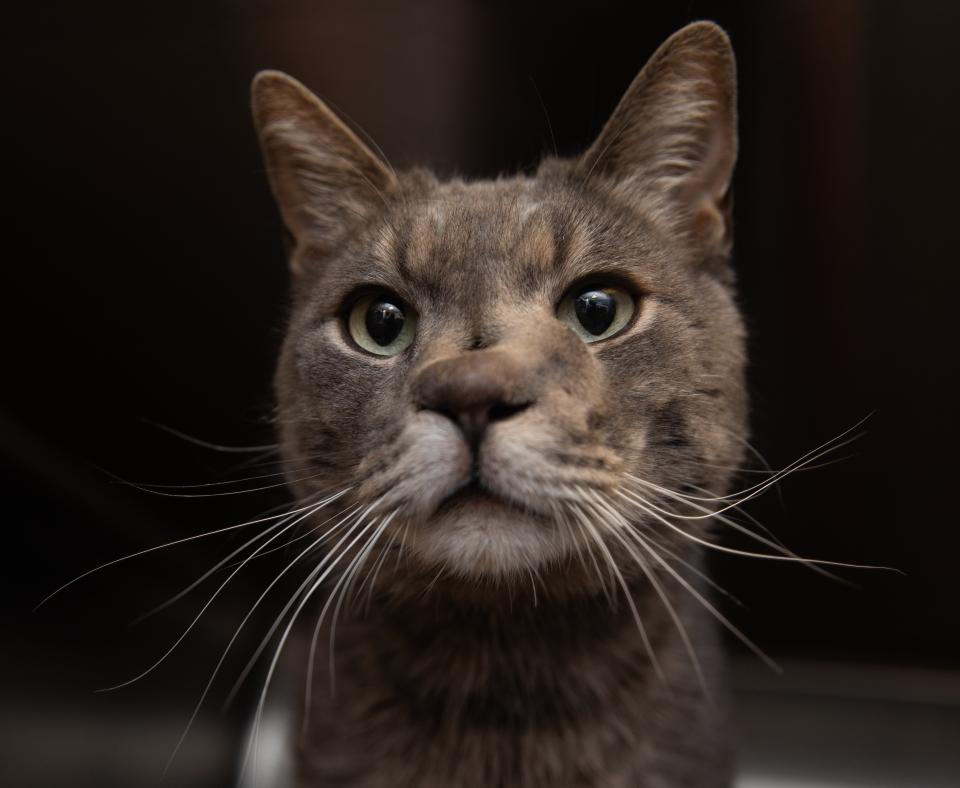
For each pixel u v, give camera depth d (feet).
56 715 0.85
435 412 0.60
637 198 0.75
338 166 0.80
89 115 0.90
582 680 0.72
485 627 0.71
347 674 0.78
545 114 0.90
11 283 0.96
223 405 1.07
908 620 1.12
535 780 0.72
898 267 0.97
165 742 0.98
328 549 0.74
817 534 1.09
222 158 0.94
